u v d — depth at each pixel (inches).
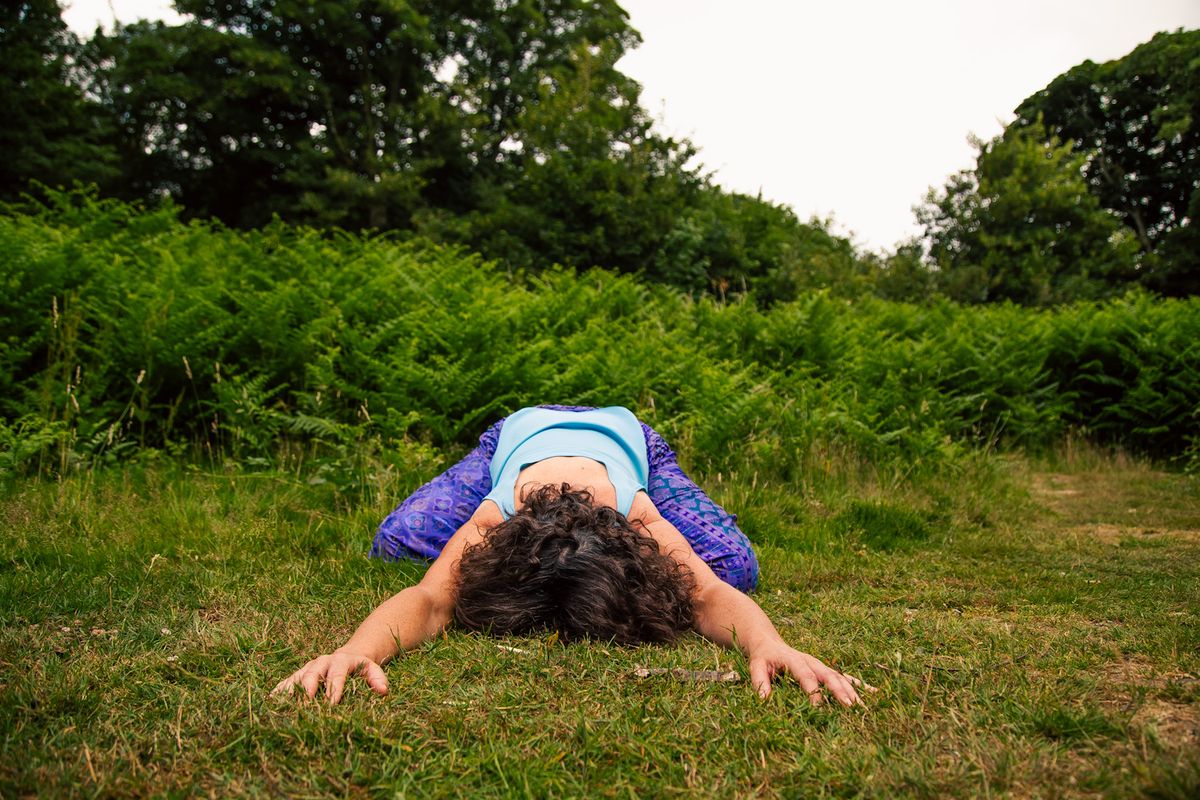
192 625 108.0
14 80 793.6
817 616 119.1
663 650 97.0
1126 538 190.5
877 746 72.9
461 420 224.8
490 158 1140.5
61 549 138.7
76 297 216.5
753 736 75.5
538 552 99.9
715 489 209.6
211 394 225.1
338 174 888.3
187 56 983.0
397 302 264.1
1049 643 104.2
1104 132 1250.6
